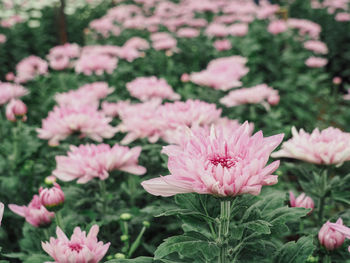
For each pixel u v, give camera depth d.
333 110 5.26
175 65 5.85
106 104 3.17
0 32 7.60
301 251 1.37
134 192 2.46
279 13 7.34
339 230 1.28
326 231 1.54
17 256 1.90
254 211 1.29
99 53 5.20
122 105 3.11
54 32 9.02
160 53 5.93
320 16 8.28
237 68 3.96
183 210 1.27
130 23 7.17
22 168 3.03
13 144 3.22
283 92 5.30
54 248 1.39
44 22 8.79
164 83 3.42
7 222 2.54
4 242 2.35
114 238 2.20
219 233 1.29
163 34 6.07
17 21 8.00
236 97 3.21
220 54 5.85
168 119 2.18
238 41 5.98
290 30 6.23
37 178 2.93
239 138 1.18
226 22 6.80
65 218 2.01
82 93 3.42
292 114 5.09
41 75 5.47
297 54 6.05
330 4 7.77
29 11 9.04
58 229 1.49
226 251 1.32
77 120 2.40
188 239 1.23
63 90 4.98
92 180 2.23
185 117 2.14
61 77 5.28
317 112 5.38
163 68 5.76
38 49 8.16
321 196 1.95
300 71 6.20
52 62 5.21
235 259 1.37
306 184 2.03
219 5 7.86
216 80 3.50
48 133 2.53
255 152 1.14
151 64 5.98
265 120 3.50
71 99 3.29
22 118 2.95
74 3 9.85
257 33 6.27
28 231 2.02
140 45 5.75
